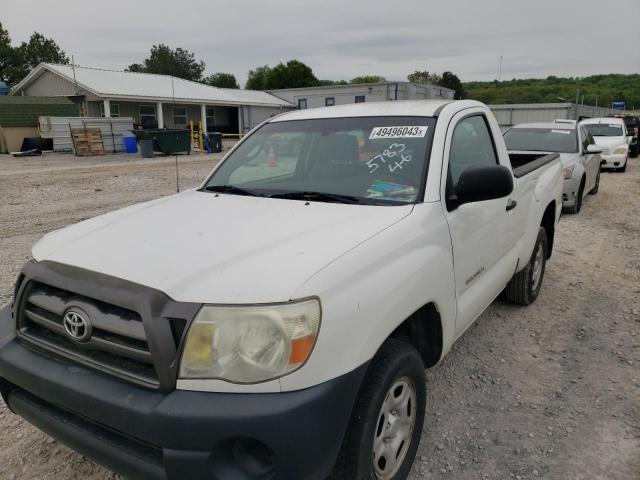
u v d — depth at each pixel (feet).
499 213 11.86
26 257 21.81
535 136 34.09
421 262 8.42
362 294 7.16
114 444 6.84
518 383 11.98
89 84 97.81
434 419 10.60
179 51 255.09
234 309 6.41
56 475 9.01
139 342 6.63
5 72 202.39
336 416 6.63
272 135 12.48
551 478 8.96
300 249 7.50
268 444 6.18
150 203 10.99
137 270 7.17
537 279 16.61
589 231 27.09
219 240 7.99
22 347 7.86
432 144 10.18
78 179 48.67
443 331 9.41
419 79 285.84
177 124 117.91
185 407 6.22
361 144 10.93
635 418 10.63
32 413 7.73
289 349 6.34
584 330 14.78
